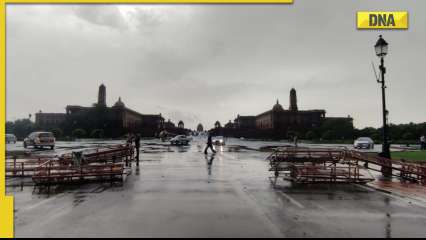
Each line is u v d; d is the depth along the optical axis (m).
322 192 8.91
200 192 8.67
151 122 109.69
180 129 140.88
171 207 6.98
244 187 9.53
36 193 8.60
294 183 10.39
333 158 14.02
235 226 5.66
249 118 110.94
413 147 35.97
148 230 5.39
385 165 12.44
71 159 12.95
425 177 10.90
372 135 60.38
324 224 5.86
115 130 80.62
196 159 18.70
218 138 48.56
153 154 22.98
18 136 73.00
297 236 5.19
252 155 22.31
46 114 91.38
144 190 8.93
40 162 13.20
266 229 5.51
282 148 14.16
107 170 10.86
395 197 8.29
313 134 72.06
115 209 6.79
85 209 6.81
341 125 67.00
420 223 6.00
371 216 6.45
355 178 10.73
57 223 5.79
